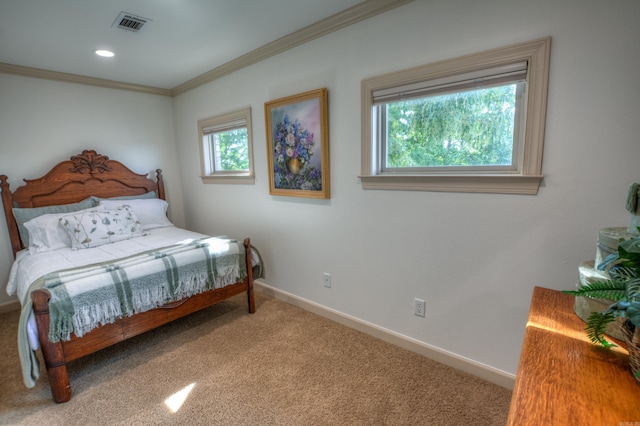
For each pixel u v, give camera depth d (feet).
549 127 4.81
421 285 6.58
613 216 4.49
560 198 4.85
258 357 6.84
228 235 11.41
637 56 4.11
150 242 9.04
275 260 9.80
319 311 8.72
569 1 4.45
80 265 7.13
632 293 2.60
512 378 5.64
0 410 5.47
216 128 10.96
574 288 4.88
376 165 7.04
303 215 8.69
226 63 9.66
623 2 4.11
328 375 6.21
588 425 2.22
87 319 5.81
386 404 5.44
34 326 5.42
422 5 5.78
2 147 9.36
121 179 11.56
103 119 11.22
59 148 10.36
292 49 8.02
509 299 5.54
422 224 6.38
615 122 4.34
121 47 8.22
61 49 8.20
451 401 5.47
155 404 5.55
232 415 5.28
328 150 7.66
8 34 7.21
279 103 8.46
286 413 5.30
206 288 7.78
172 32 7.44
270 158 9.06
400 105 6.64
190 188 12.92
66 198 10.36
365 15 6.49
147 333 7.88
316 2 6.29
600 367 2.82
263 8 6.45
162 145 12.81
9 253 9.62
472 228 5.76
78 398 5.73
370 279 7.45
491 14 5.10
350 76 7.00
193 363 6.67
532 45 4.75
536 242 5.14
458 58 5.46
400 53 6.18
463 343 6.20
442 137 6.20
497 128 5.57
